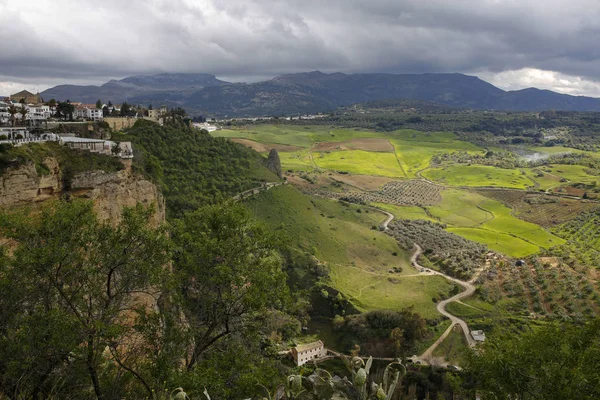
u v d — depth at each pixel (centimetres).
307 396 1143
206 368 1956
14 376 1642
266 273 2181
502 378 1770
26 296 1783
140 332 2000
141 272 2006
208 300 2108
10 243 2373
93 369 1730
